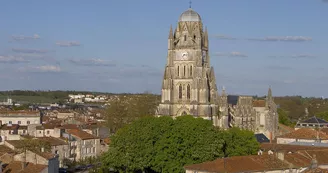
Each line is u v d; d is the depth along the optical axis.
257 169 139.12
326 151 160.88
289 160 148.00
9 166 149.38
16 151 179.75
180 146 171.50
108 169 191.50
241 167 139.25
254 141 187.50
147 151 173.62
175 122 180.25
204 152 169.88
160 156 170.88
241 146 184.50
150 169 183.62
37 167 150.25
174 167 168.75
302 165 145.88
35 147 193.75
